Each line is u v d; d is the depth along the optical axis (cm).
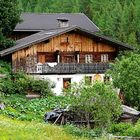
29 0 14812
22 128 2989
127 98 4859
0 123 2981
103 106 3578
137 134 3478
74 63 6247
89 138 3269
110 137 3288
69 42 6438
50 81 5934
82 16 9044
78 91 3681
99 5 14288
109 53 6688
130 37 10975
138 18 12331
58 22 7962
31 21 8475
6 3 6769
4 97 5050
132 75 4812
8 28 6875
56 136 2988
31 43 6122
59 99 5228
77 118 3912
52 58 6369
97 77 6353
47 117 4088
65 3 14325
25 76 5678
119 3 13850
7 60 6347
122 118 4116
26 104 4850
